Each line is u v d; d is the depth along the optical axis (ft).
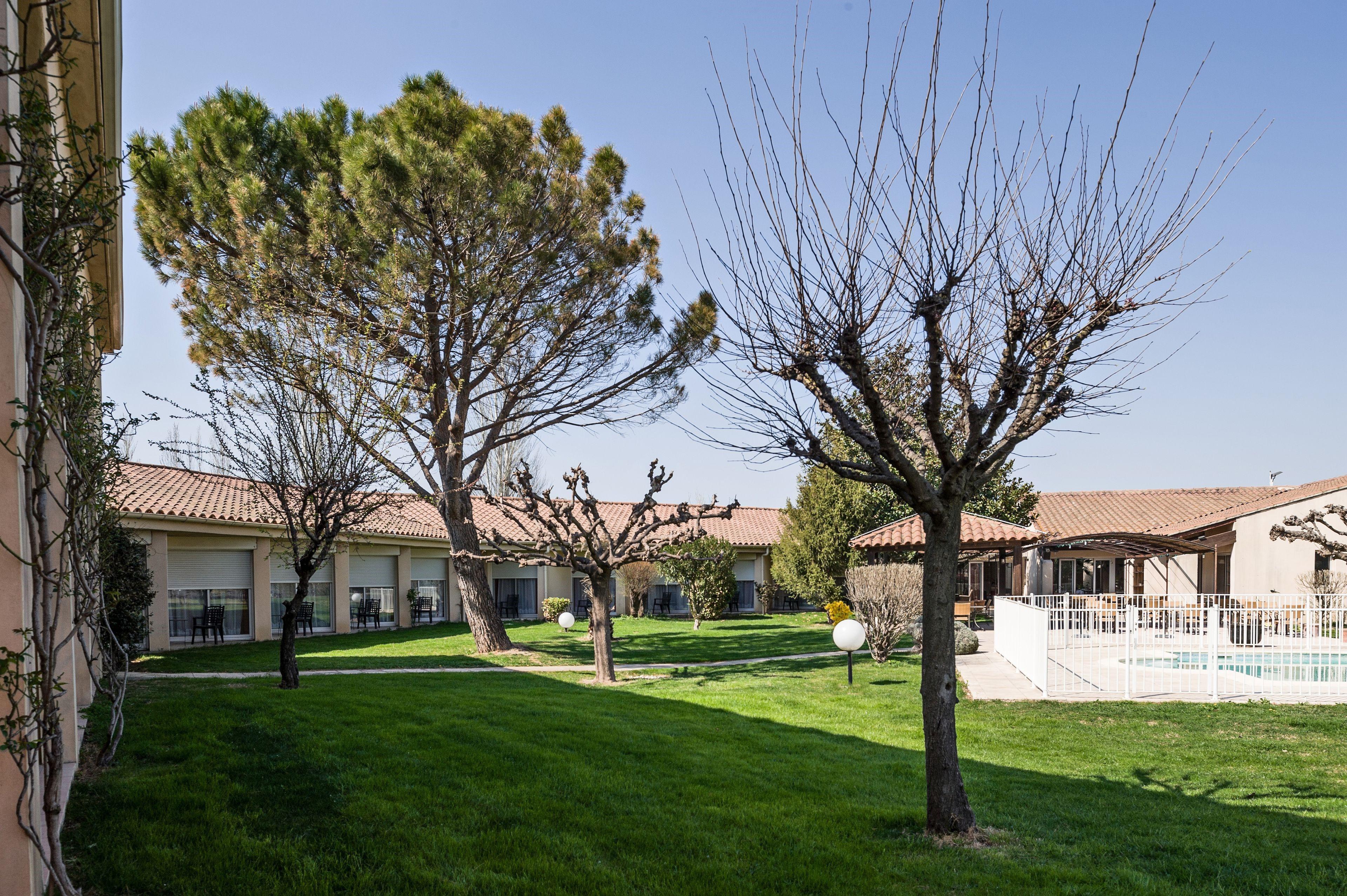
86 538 22.15
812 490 108.78
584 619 107.96
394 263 47.70
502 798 22.94
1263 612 53.47
